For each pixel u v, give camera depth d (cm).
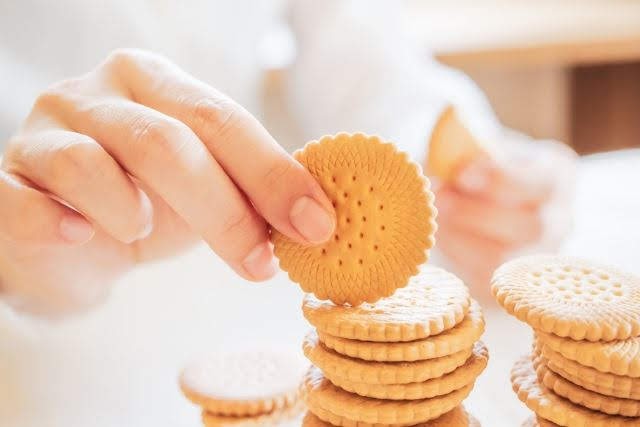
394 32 79
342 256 33
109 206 33
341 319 33
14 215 32
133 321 47
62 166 33
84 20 68
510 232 53
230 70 81
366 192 32
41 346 45
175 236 44
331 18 77
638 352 30
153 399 40
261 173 32
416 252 32
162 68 36
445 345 32
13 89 64
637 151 74
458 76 79
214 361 41
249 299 49
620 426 31
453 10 122
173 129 33
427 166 65
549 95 110
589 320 31
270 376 39
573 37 100
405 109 71
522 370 34
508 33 104
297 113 84
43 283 45
